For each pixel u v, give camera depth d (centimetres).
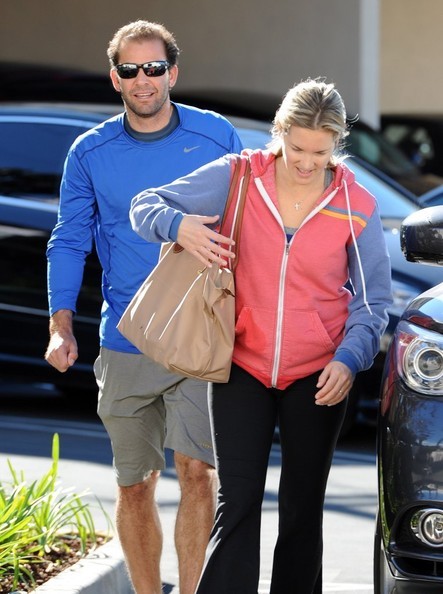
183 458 934
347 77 2794
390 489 794
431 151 3472
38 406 1805
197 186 824
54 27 3003
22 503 984
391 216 1770
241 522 809
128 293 949
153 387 941
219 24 2900
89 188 958
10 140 1714
